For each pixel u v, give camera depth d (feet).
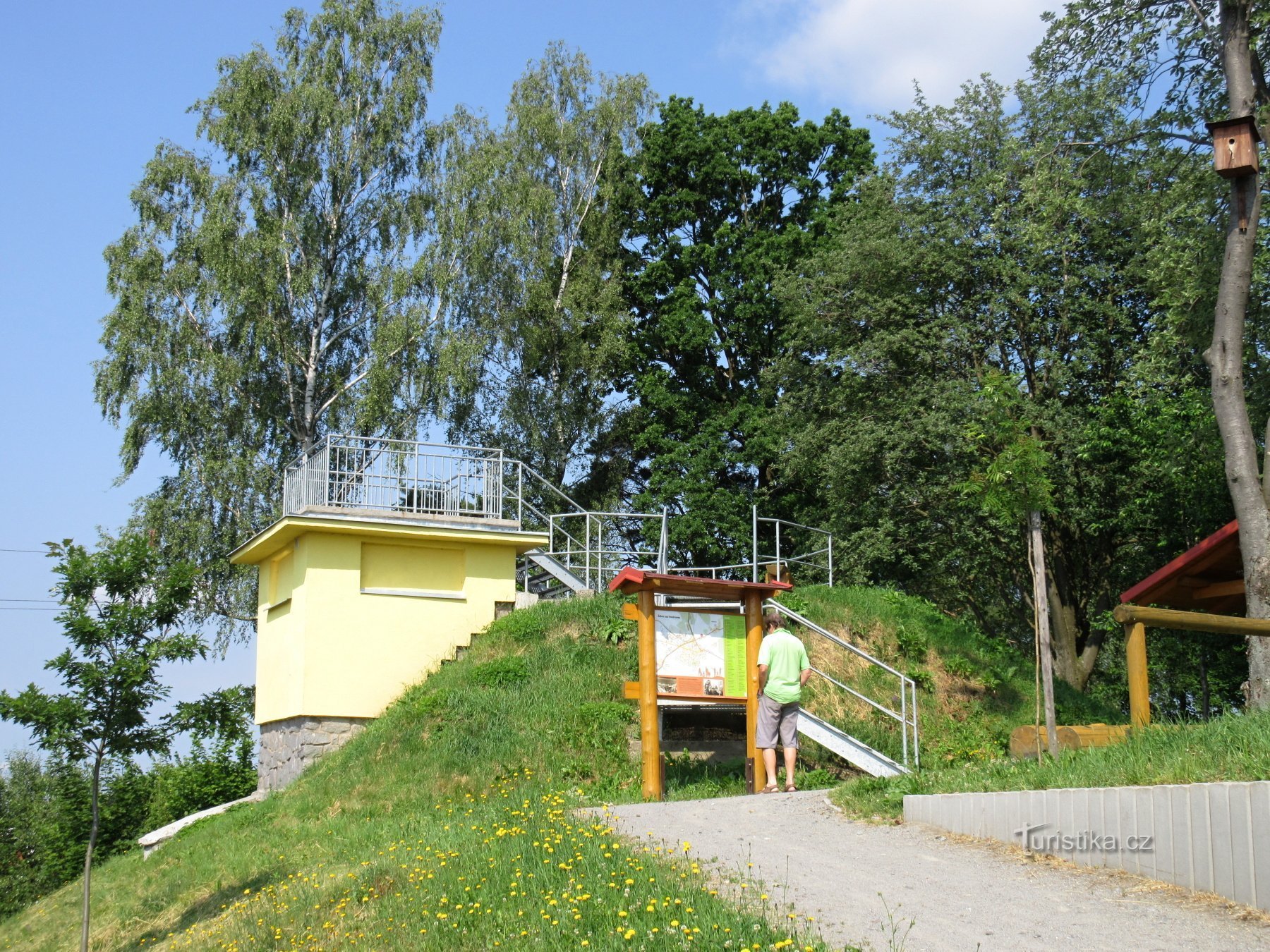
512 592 64.44
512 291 111.04
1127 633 34.94
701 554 110.32
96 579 43.14
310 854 43.19
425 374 102.99
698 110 122.21
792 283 95.04
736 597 48.83
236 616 99.35
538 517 113.09
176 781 91.09
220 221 98.02
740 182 119.85
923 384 82.28
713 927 23.32
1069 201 64.54
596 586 75.36
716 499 109.29
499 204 110.22
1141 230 66.74
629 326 114.83
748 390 116.78
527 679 57.11
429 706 54.65
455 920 27.07
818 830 34.24
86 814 99.86
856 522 87.30
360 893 32.68
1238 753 27.45
